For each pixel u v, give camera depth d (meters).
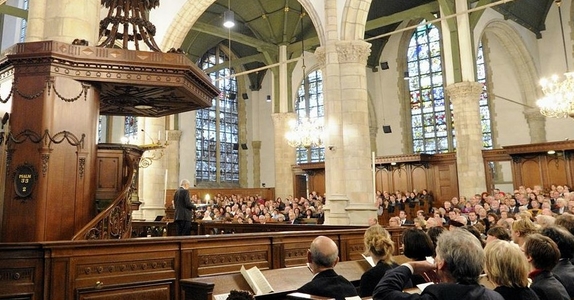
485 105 27.38
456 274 2.77
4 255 4.48
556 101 15.52
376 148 30.55
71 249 4.79
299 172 27.45
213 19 25.94
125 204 7.20
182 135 29.38
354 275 5.68
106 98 8.41
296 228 10.20
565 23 25.31
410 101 29.77
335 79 14.99
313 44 25.89
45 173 6.26
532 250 3.63
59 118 6.50
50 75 6.45
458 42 21.14
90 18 8.08
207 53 31.16
